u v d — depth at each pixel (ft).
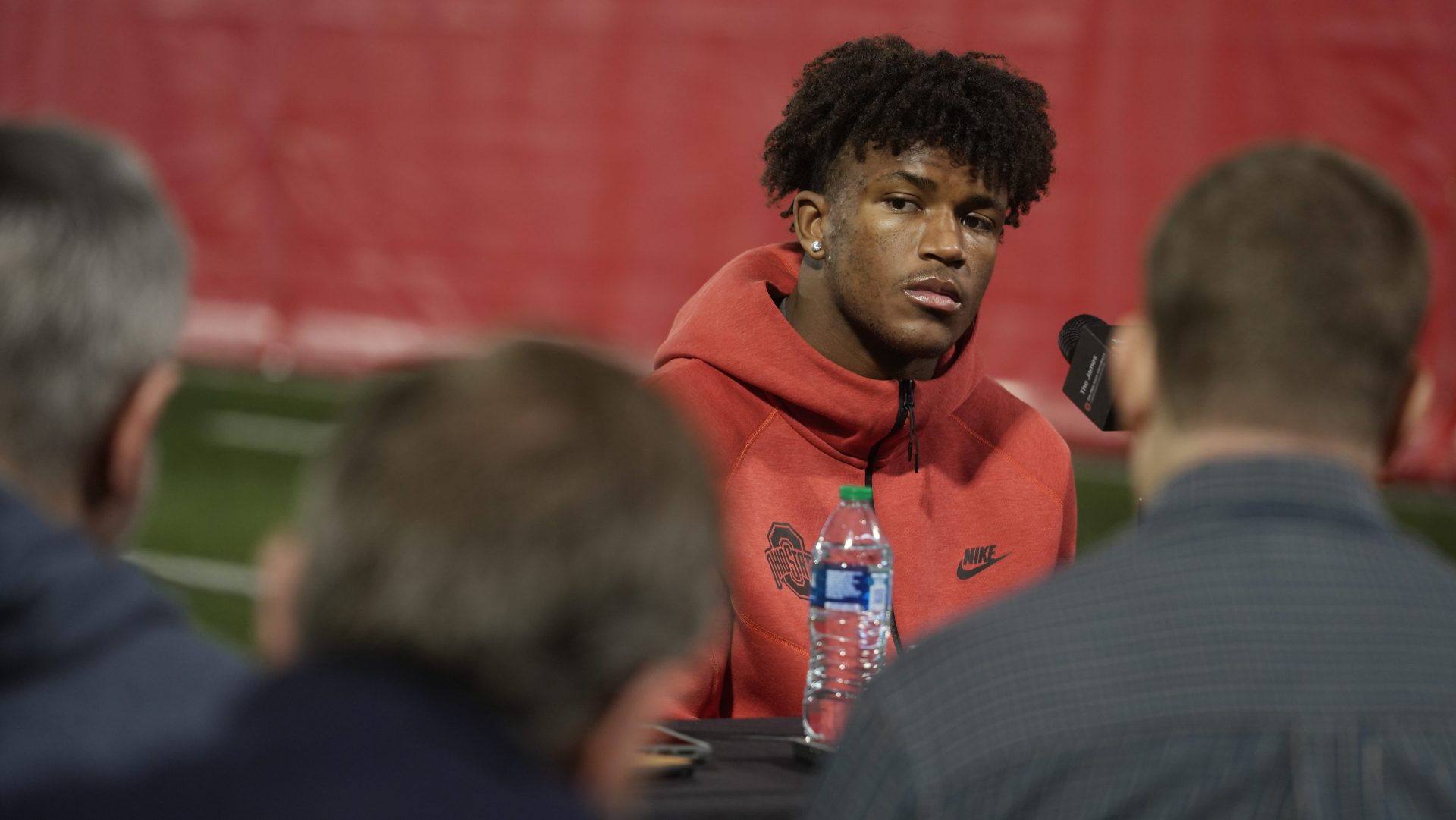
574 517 9.75
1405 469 97.30
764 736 22.35
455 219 127.44
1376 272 12.86
